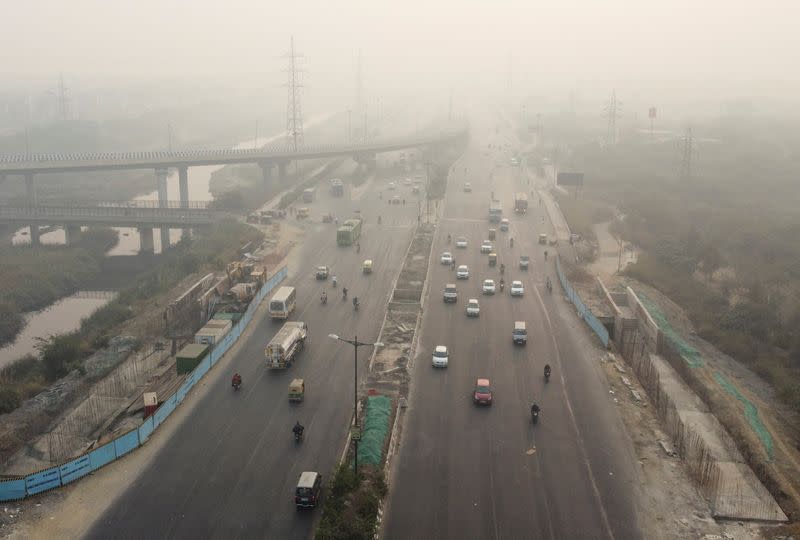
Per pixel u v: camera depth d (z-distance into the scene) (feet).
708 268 460.55
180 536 192.34
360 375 293.23
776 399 294.46
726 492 216.54
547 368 291.58
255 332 342.03
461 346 327.67
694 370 309.83
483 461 230.07
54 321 443.73
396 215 612.70
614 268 479.00
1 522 195.52
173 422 253.44
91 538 191.11
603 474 224.12
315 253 491.72
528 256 491.72
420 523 198.18
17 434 245.24
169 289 428.15
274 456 232.12
